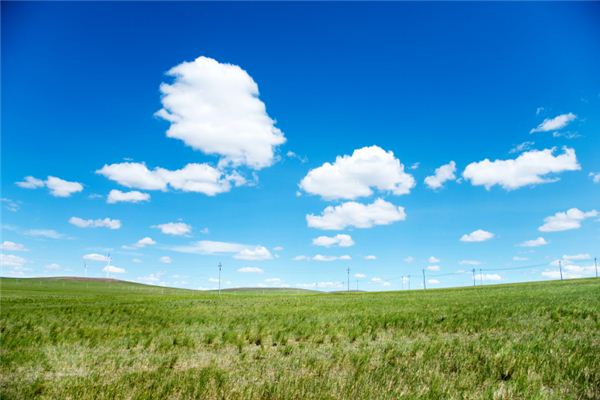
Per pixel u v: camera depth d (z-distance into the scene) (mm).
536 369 8227
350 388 6855
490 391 6531
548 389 7152
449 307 26641
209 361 10523
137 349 12461
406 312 23094
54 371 9508
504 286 83438
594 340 11305
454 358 9336
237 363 9969
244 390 6898
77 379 8164
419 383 7430
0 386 7934
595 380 7230
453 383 7191
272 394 6777
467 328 15117
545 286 64750
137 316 24000
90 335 15164
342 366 9094
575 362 8297
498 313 19969
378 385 7117
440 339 12680
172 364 10086
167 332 15969
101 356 11039
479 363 8891
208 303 42156
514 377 7625
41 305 37156
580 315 17797
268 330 16078
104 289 139750
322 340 13633
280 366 9352
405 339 13555
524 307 22438
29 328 17984
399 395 6508
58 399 6777
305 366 9227
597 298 28703
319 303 39906
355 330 15000
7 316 23625
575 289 47062
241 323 19438
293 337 14703
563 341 11156
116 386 7250
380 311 25484
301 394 6648
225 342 13523
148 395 6723
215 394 6770
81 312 27156
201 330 16609
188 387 7141
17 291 91562
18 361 10312
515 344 10680
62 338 14164
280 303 41500
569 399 6387
